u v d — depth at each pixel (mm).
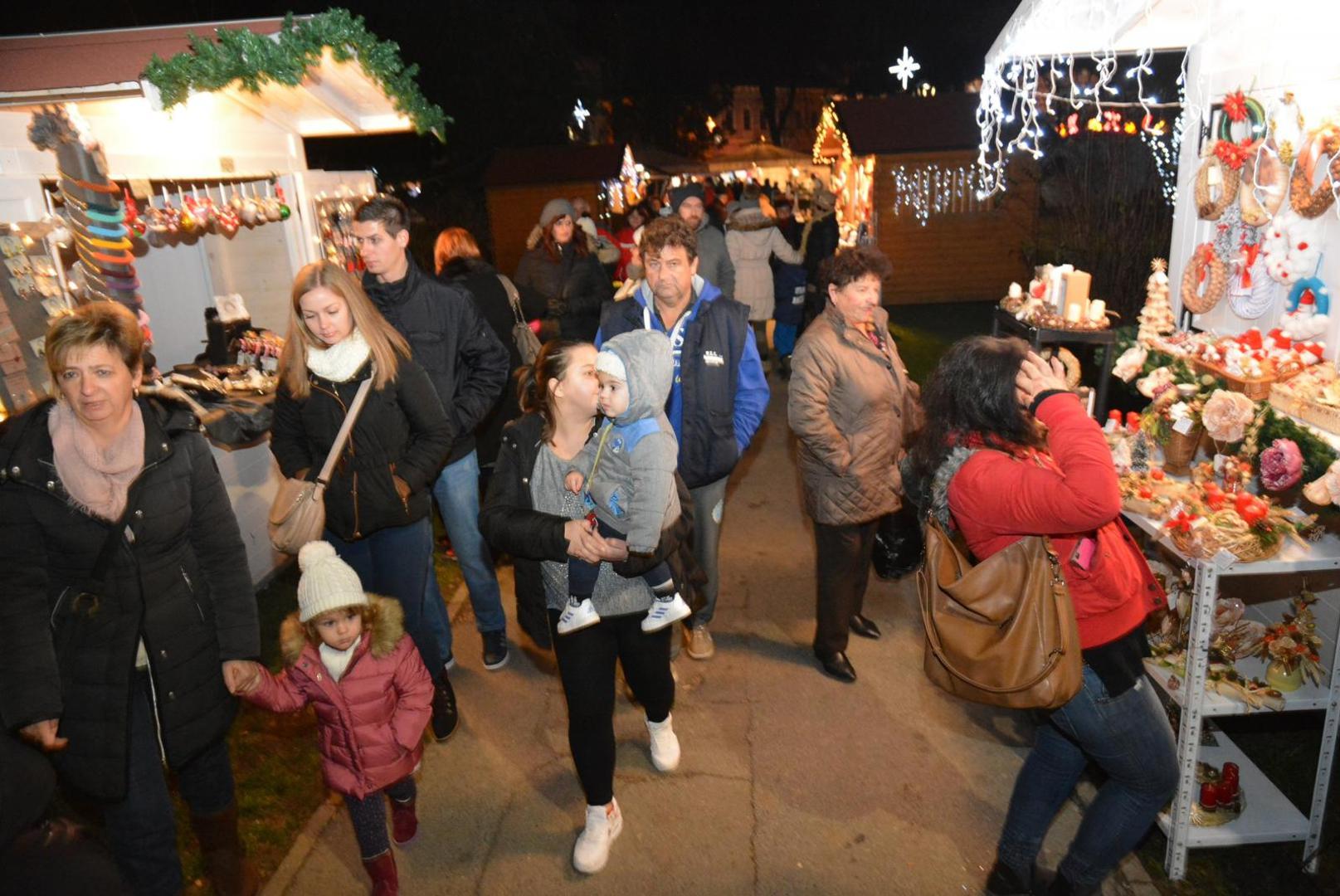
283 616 5016
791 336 9836
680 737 3875
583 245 6301
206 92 3965
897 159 15312
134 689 2572
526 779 3664
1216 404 3264
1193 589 2982
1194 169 4355
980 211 15523
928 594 2490
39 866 1702
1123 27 4059
